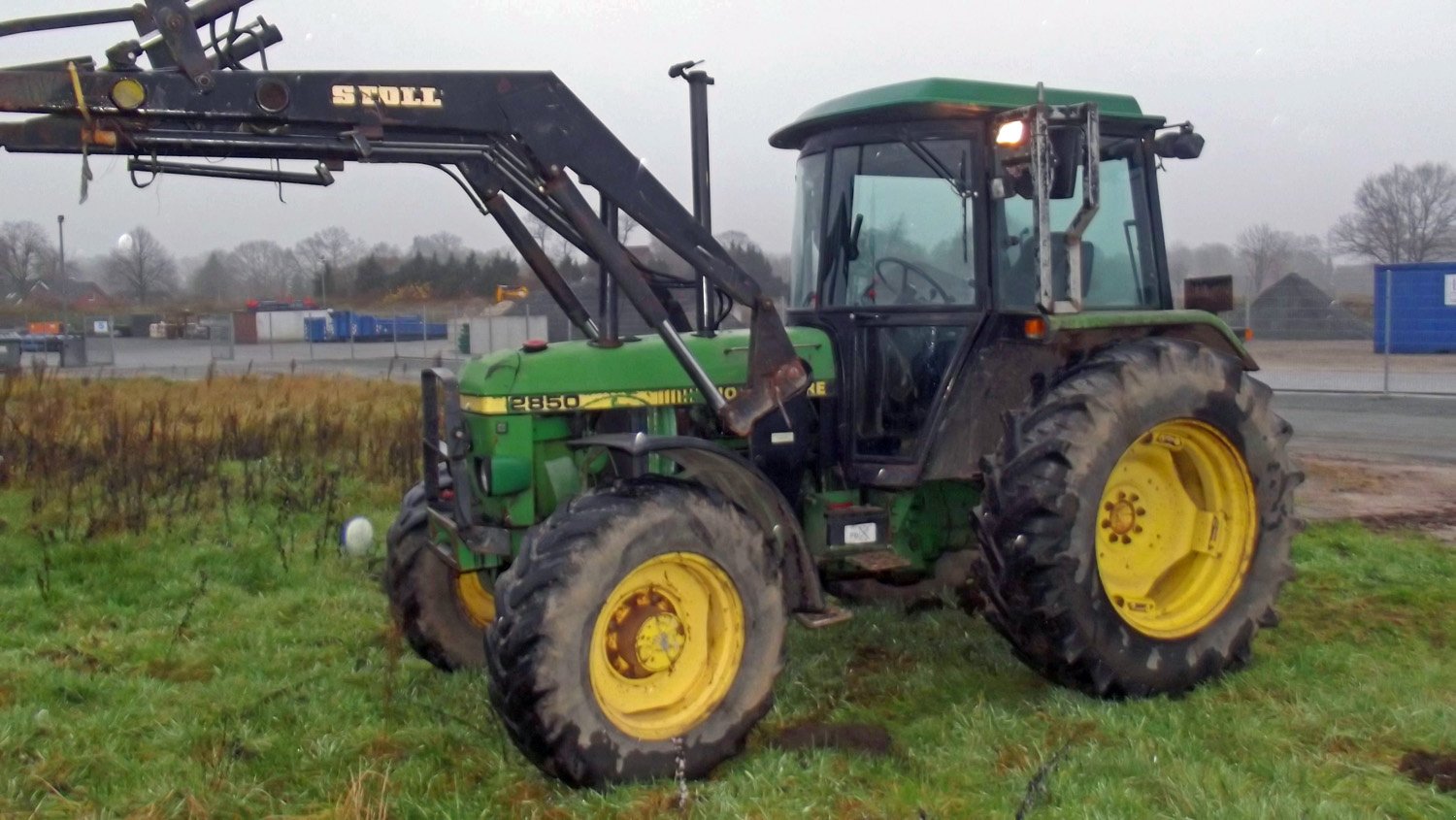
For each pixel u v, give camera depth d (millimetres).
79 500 8547
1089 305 5070
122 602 6309
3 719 4371
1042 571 4324
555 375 4430
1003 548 4379
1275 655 4984
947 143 4785
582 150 4156
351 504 8797
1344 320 24734
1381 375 18922
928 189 4844
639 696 3967
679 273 4977
